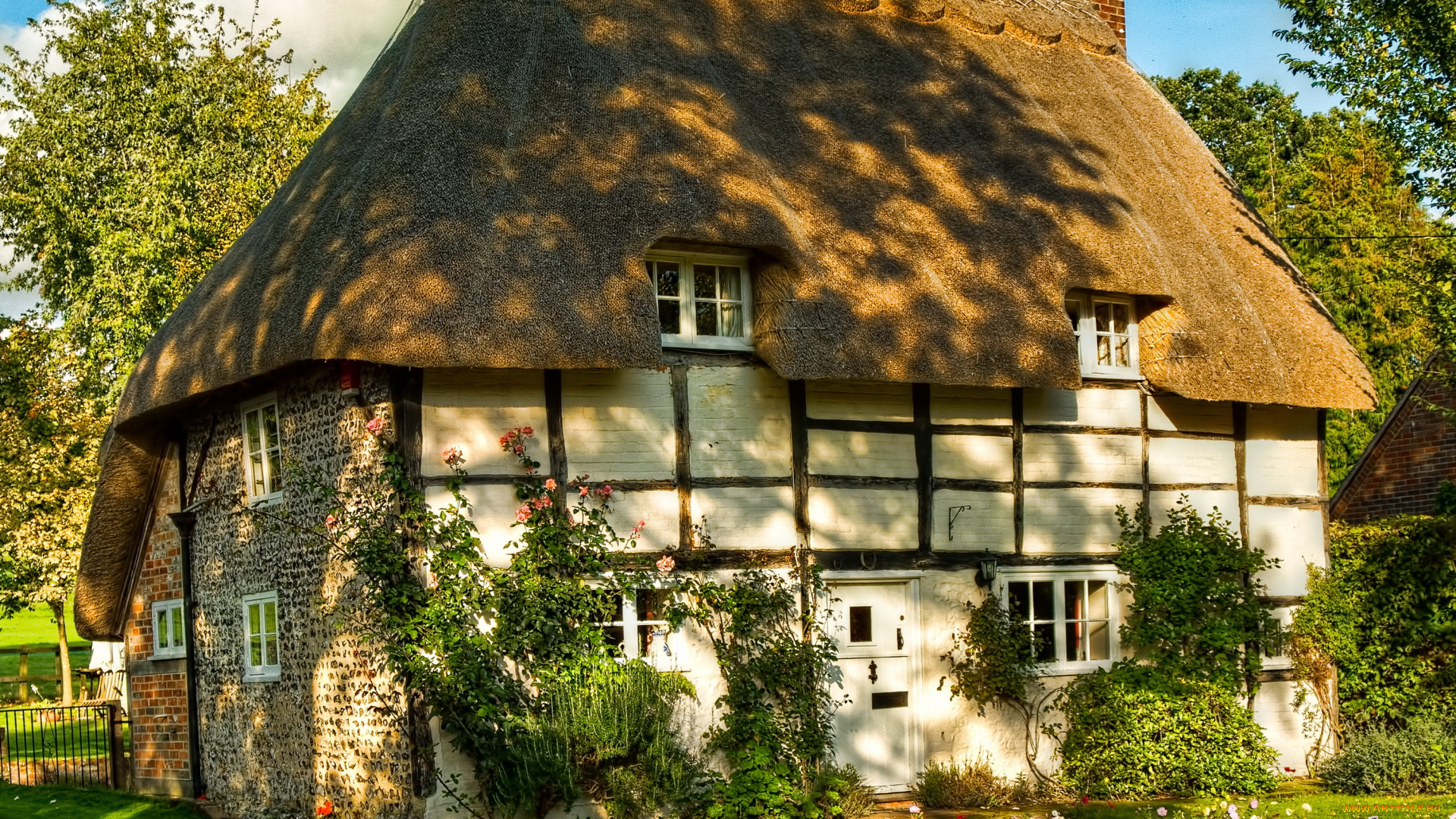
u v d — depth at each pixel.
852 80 13.83
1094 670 12.94
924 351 11.34
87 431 21.92
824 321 11.05
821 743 11.20
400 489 10.26
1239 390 13.22
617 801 10.19
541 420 10.77
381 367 10.55
